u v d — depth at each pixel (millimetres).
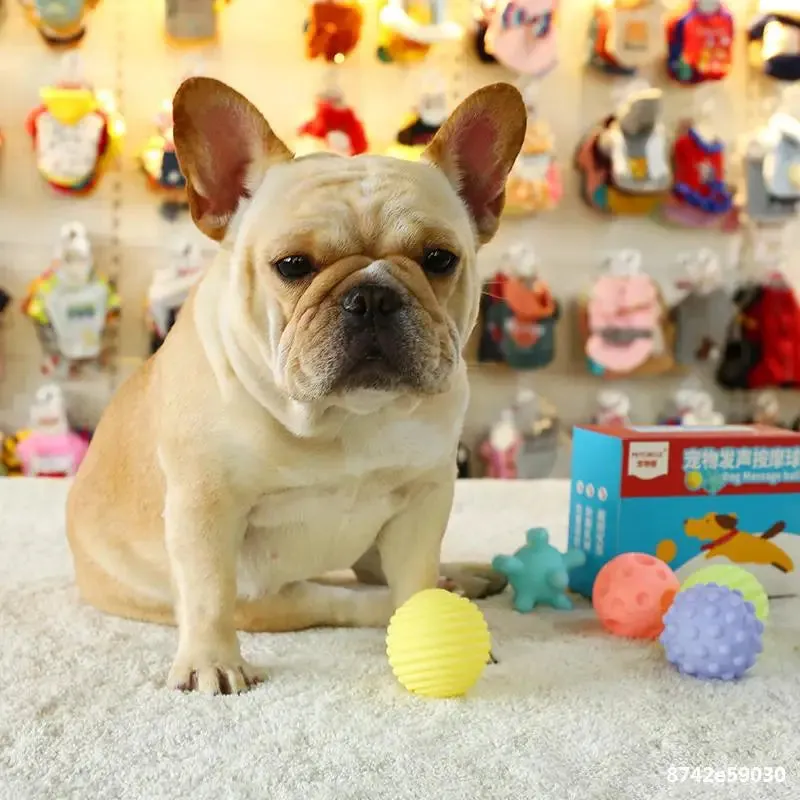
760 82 1845
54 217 1693
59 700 639
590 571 922
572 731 604
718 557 917
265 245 676
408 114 1677
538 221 1802
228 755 565
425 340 658
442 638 645
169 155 1613
